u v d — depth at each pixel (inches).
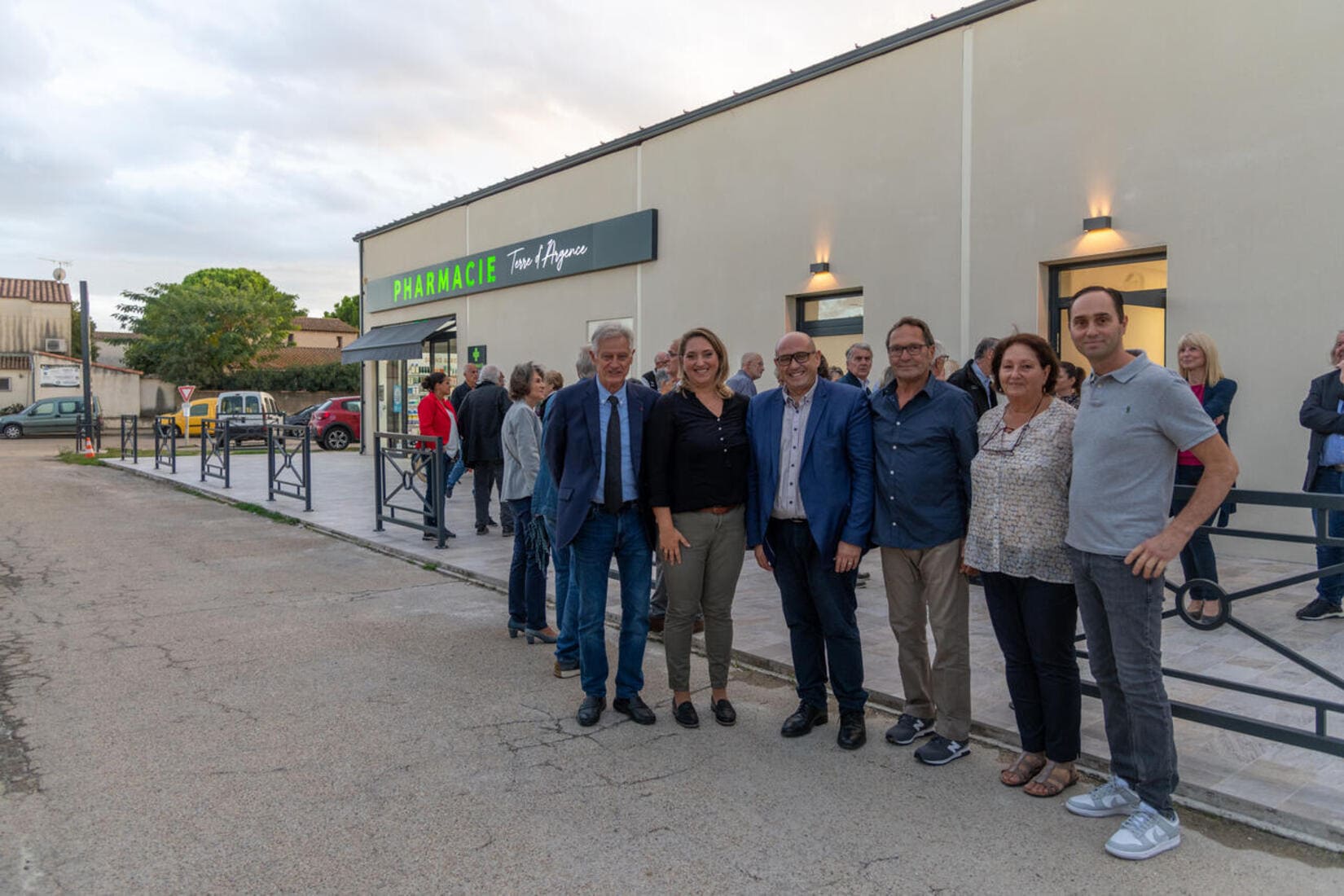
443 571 304.3
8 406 1439.5
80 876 112.5
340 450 907.4
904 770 145.1
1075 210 321.4
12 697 178.7
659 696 182.2
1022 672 136.6
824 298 423.5
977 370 223.8
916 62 369.7
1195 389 228.5
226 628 232.1
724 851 119.1
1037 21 329.4
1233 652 193.9
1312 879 111.2
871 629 221.5
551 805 132.8
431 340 738.2
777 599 254.2
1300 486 274.8
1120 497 115.7
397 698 179.8
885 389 150.4
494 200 653.3
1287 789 129.7
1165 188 298.8
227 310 1590.8
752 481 158.7
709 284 474.0
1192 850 118.3
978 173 349.4
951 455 142.7
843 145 400.5
